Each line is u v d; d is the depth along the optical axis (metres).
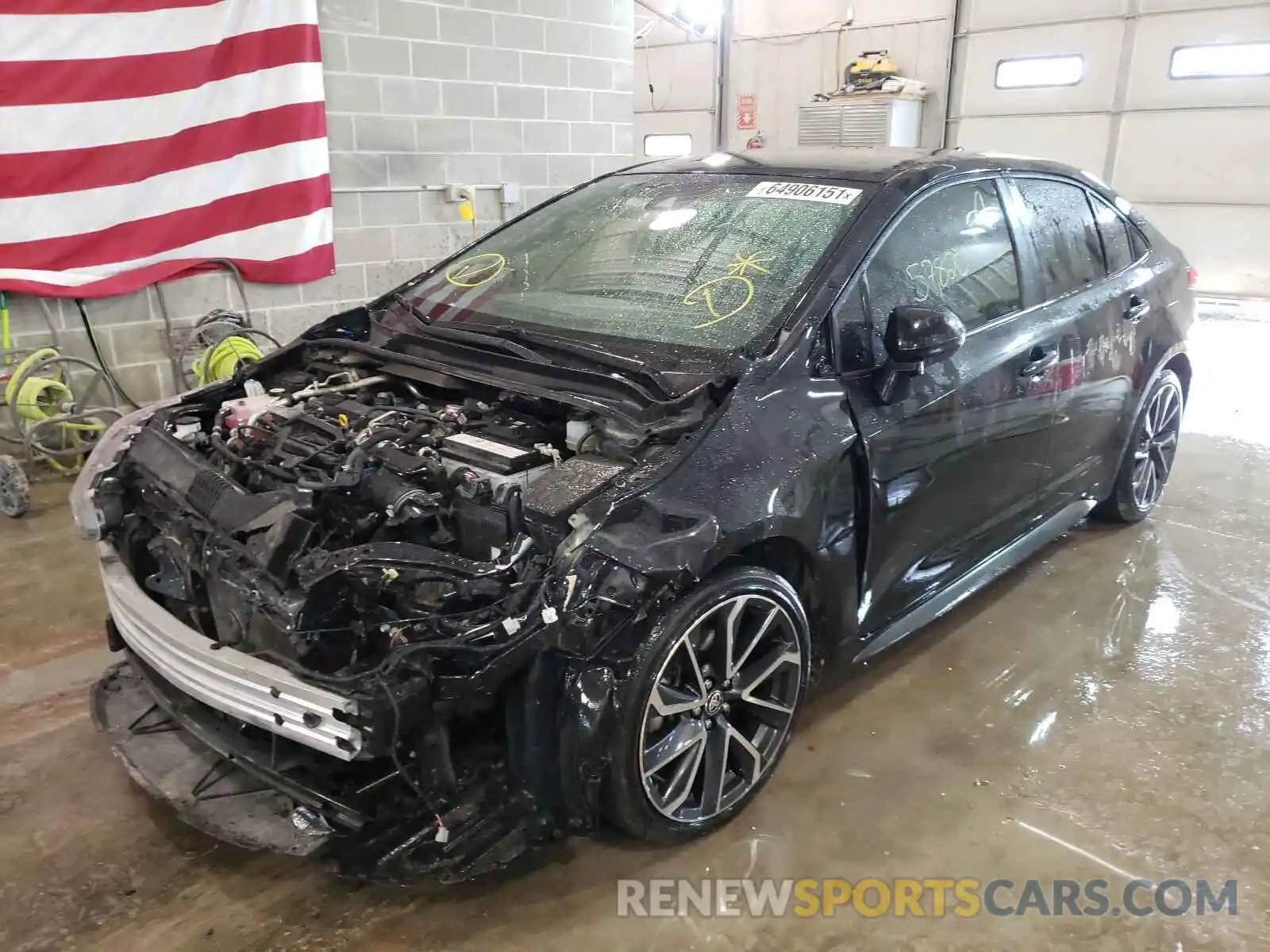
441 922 2.06
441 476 2.16
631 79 7.08
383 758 1.98
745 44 12.32
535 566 1.97
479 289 3.01
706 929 2.06
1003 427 2.91
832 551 2.38
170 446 2.45
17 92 4.49
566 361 2.49
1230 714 2.87
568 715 1.98
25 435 4.48
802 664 2.42
